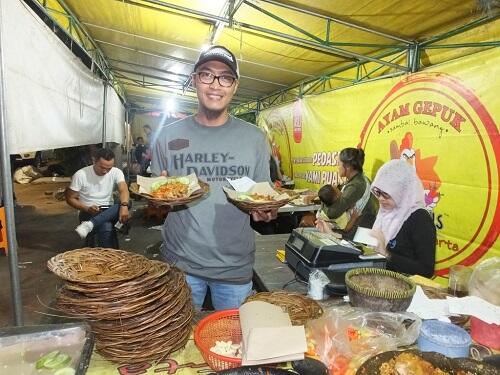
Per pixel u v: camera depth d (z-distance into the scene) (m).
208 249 1.74
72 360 0.95
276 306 1.10
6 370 0.92
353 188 3.34
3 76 1.75
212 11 3.64
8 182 1.81
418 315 1.24
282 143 7.10
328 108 5.19
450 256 3.05
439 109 3.14
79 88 3.85
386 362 0.88
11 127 1.93
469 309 1.20
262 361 0.89
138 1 3.77
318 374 0.89
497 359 0.96
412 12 2.77
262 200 1.47
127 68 7.71
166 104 14.41
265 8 3.16
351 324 1.15
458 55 3.04
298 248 1.97
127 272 1.09
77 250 1.23
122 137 10.72
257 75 6.13
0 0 1.76
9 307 3.15
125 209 3.93
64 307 1.02
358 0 2.65
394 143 3.77
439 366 0.88
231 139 1.76
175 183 1.54
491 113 2.67
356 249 1.81
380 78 3.98
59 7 3.78
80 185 3.93
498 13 2.62
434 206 3.22
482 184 2.76
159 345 1.02
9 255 1.86
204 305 2.17
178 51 5.62
